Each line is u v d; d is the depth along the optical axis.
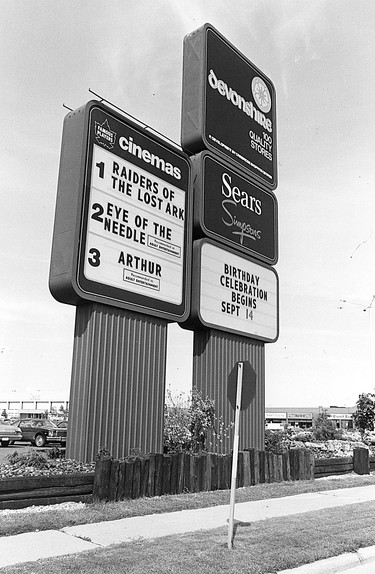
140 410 12.34
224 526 8.71
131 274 12.45
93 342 11.52
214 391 14.90
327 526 8.89
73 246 11.25
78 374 11.58
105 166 12.20
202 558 6.77
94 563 6.43
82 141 11.78
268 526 8.75
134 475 10.69
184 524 8.88
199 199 15.09
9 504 9.06
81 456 11.06
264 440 16.59
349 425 97.81
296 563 6.93
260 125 18.05
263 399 16.69
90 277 11.49
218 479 12.41
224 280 15.52
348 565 7.29
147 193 13.19
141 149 13.20
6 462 10.83
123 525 8.70
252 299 16.55
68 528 8.40
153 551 7.03
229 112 16.70
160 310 13.09
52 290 11.48
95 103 12.18
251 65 18.03
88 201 11.67
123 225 12.43
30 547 7.30
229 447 14.97
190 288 14.20
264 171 17.86
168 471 11.38
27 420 31.48
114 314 12.08
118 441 11.71
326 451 18.41
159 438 12.74
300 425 106.19
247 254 16.64
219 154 16.02
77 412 11.37
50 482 9.55
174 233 13.84
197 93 15.85
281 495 12.23
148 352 12.78
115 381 11.84
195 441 13.87
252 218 17.02
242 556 6.93
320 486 13.65
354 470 16.84
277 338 17.42
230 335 15.71
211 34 16.44
